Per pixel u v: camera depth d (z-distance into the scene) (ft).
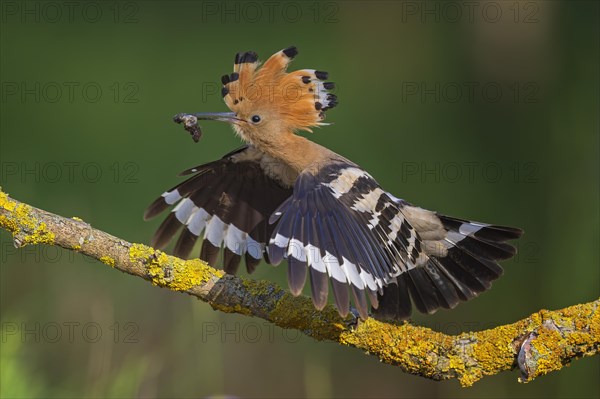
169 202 25.52
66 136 45.65
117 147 45.29
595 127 43.39
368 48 51.60
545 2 47.03
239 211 25.52
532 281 39.11
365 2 52.75
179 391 32.71
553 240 39.78
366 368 39.19
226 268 25.23
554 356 19.88
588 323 19.76
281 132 25.43
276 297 21.17
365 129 47.29
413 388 38.88
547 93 45.73
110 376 29.81
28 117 46.29
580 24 46.47
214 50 50.47
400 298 23.82
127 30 50.83
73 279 36.60
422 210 24.36
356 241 22.07
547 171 42.68
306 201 22.49
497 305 39.06
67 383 30.50
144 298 35.81
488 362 20.49
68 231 20.80
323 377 32.91
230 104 25.86
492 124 46.09
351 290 21.39
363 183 23.48
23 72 48.34
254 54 26.21
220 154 44.83
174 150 45.11
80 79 48.21
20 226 20.56
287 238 21.63
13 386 26.86
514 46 47.29
